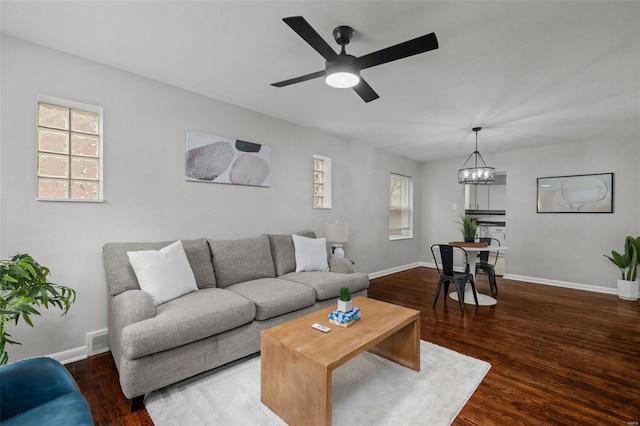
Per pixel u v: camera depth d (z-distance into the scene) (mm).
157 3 1713
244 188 3393
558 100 3021
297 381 1587
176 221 2859
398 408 1754
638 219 4172
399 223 6113
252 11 1775
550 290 4461
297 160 3955
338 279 3016
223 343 2113
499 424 1634
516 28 1889
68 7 1750
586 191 4535
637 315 3363
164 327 1797
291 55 2289
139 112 2625
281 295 2502
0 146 2016
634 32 1908
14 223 2066
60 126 2314
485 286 4707
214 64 2432
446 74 2512
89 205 2377
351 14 1779
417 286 4652
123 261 2342
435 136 4445
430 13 1763
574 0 1637
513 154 5227
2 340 1506
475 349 2512
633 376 2109
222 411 1728
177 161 2859
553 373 2145
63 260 2254
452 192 6059
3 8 1750
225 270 2850
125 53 2270
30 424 1066
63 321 2252
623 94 2855
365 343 1688
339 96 3049
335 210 4516
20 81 2082
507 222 5289
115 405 1774
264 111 3484
